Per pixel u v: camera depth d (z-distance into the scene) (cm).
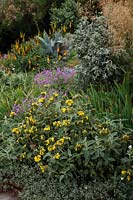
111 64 553
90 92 534
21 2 999
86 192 418
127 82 536
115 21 568
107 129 434
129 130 460
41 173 452
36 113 488
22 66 786
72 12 934
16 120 532
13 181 468
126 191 415
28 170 459
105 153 421
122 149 433
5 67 783
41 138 459
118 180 420
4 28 1006
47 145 450
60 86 627
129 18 566
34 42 842
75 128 445
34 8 995
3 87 670
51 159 432
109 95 529
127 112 488
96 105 517
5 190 473
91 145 428
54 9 963
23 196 444
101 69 561
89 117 457
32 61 784
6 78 705
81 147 424
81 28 591
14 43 1022
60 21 944
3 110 581
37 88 633
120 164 429
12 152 480
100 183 422
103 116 482
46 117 473
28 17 1003
